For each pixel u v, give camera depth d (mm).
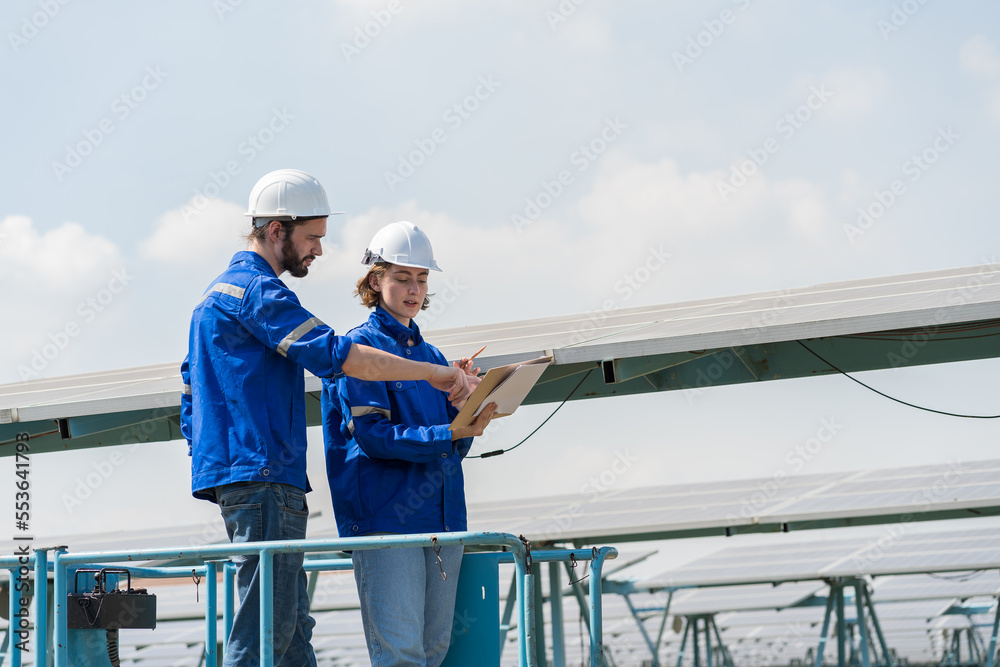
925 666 28266
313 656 4262
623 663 29266
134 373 8609
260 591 3668
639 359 6637
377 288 4461
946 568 14570
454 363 4672
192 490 3889
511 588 11297
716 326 6203
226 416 3879
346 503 4148
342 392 4137
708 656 20969
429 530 4102
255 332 3883
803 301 7230
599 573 3939
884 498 12633
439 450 3973
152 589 17797
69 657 4625
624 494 16719
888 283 8211
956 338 6805
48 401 6660
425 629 4195
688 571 16422
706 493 15430
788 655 29297
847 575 15039
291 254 4195
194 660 22844
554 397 7719
